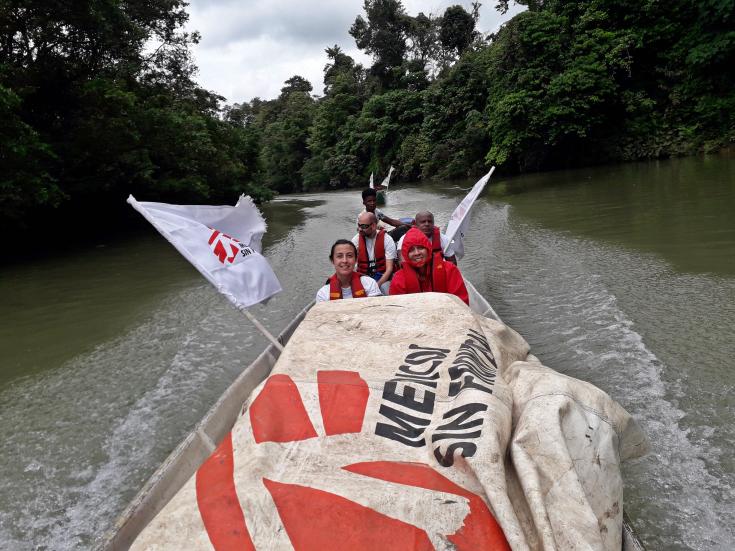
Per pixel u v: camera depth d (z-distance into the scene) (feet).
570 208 41.70
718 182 43.62
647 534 8.98
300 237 43.70
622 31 70.44
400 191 83.41
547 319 18.90
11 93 34.01
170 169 54.44
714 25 65.26
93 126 43.65
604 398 8.04
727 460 10.41
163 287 28.94
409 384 8.19
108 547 7.00
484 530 5.88
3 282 32.71
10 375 18.45
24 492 11.98
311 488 6.36
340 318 10.29
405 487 6.36
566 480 6.45
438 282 14.07
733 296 18.25
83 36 45.21
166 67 61.93
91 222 53.67
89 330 22.58
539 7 82.69
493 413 7.25
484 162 89.04
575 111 70.28
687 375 13.57
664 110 71.92
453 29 129.39
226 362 18.21
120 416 15.02
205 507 6.24
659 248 25.72
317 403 7.86
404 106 120.57
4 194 35.01
